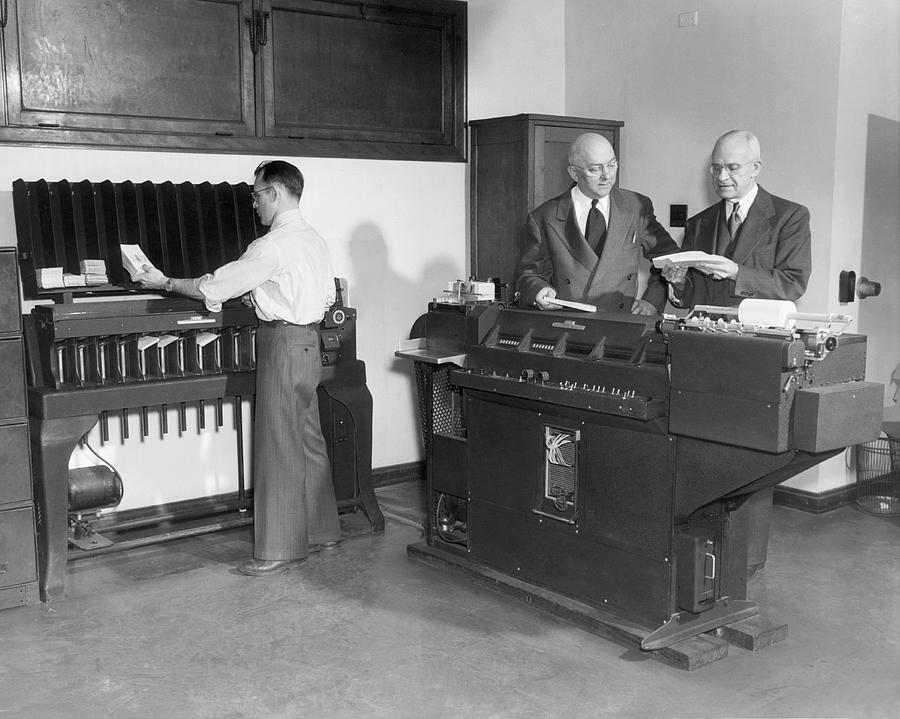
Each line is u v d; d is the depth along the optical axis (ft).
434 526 14.15
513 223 17.83
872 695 10.12
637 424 10.93
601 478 11.48
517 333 12.71
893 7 16.17
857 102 15.71
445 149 18.22
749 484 10.23
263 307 13.19
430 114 18.03
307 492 14.43
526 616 12.19
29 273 13.28
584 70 19.30
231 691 10.27
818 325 15.69
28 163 14.01
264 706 9.95
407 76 17.60
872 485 16.49
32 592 12.57
